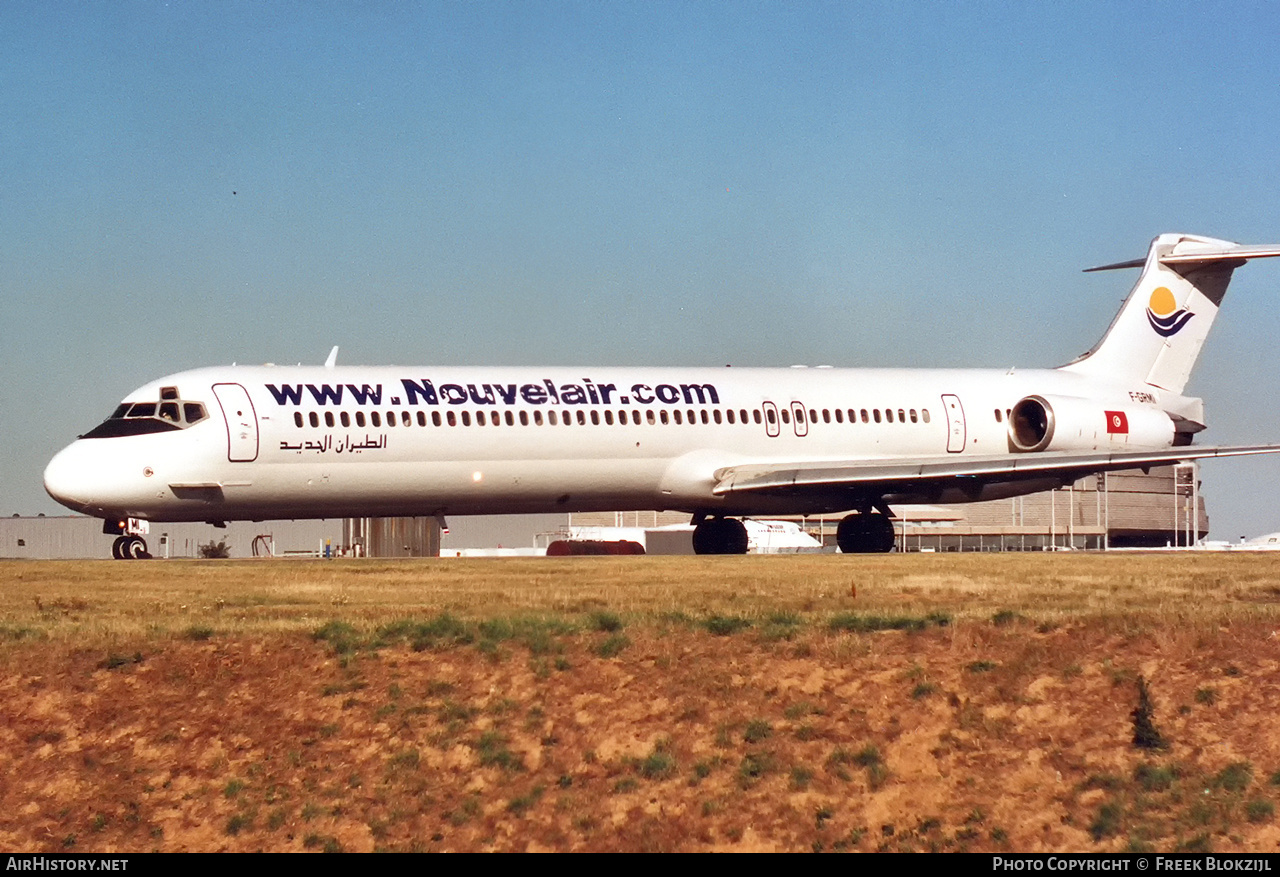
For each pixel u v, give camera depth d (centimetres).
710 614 2920
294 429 4672
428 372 4981
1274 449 5338
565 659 2586
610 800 2264
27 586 3691
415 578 3897
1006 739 2305
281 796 2323
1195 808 2122
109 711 2491
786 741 2336
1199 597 3297
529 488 5047
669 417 5266
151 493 4572
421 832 2245
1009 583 3681
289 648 2658
